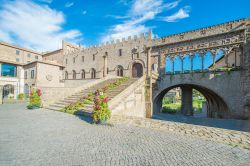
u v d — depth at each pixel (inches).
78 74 1753.2
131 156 218.8
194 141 279.9
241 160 211.0
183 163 200.8
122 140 282.2
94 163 197.6
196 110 1528.1
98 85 877.8
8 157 211.8
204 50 917.2
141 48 1291.8
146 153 229.3
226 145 261.7
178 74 980.6
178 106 1576.0
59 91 1010.7
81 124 395.9
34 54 2015.3
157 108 1171.9
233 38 837.8
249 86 754.8
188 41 1005.2
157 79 1033.5
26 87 1520.7
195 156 221.0
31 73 1459.2
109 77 1035.9
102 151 234.2
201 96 2822.3
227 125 662.5
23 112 574.6
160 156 219.8
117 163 198.4
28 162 198.1
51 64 1494.8
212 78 856.9
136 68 1336.1
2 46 1663.4
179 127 370.3
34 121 427.2
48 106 694.5
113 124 396.2
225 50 849.5
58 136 301.0
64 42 1929.1
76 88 825.5
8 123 402.0
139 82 728.3
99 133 321.7
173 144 265.0
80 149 240.5
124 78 909.8
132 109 664.4
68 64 1855.3
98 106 396.8
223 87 822.5
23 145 254.4
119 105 578.9
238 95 780.6
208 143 270.7
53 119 454.0
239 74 783.7
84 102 616.4
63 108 617.3
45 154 221.9
